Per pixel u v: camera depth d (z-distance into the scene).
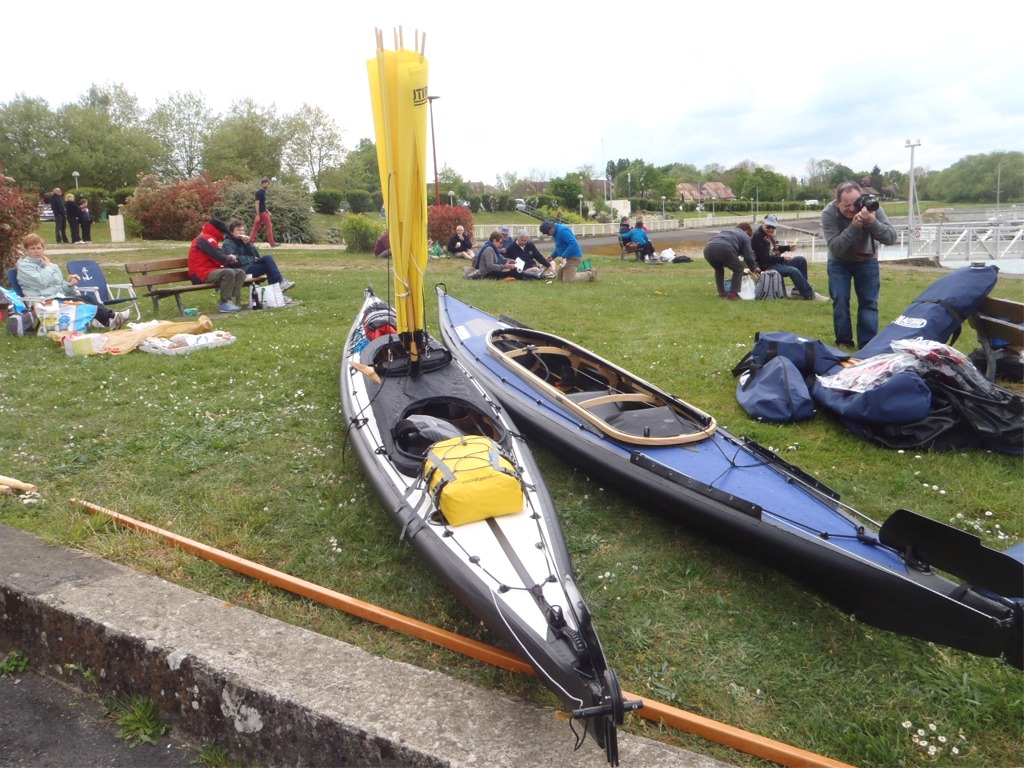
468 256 19.64
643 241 20.25
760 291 12.12
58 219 21.64
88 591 3.77
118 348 8.27
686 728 3.05
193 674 3.25
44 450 5.67
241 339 8.95
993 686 3.33
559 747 2.83
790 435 5.93
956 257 22.25
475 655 3.43
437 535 3.69
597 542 4.51
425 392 5.17
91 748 3.27
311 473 5.33
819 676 3.42
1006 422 5.48
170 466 5.42
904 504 4.86
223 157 49.16
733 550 4.26
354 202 51.22
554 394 5.51
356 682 3.15
